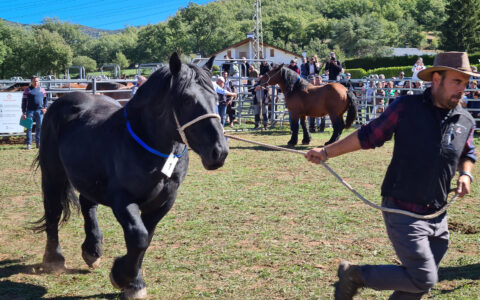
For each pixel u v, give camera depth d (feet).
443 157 8.61
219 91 44.75
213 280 13.11
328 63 56.85
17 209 21.44
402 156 8.82
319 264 14.10
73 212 20.66
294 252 15.16
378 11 523.70
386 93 52.24
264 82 40.57
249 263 14.29
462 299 11.51
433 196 8.78
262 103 52.90
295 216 19.30
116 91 48.67
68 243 16.70
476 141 40.34
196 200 22.16
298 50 369.30
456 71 8.30
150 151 10.83
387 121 8.95
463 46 244.01
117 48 397.60
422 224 8.70
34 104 39.83
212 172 29.40
